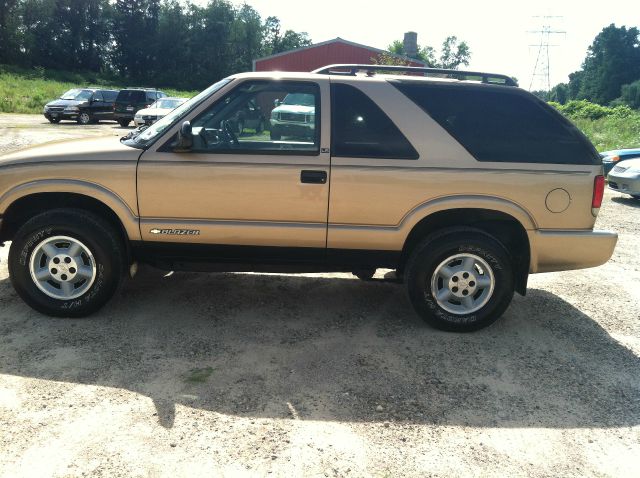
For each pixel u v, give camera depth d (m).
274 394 3.26
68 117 25.52
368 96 4.02
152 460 2.61
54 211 4.03
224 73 95.62
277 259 4.18
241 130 4.02
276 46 107.94
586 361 3.86
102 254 4.04
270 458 2.67
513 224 4.21
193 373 3.47
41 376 3.35
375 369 3.62
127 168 3.97
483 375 3.60
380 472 2.60
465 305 4.20
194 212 4.02
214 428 2.89
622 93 96.31
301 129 4.00
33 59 77.75
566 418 3.13
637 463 2.75
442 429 2.97
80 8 86.19
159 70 92.00
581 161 4.05
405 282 4.17
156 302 4.63
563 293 5.37
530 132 4.05
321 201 3.99
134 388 3.26
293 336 4.09
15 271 4.06
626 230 8.31
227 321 4.31
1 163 4.06
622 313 4.84
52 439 2.73
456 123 4.02
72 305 4.11
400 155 3.99
